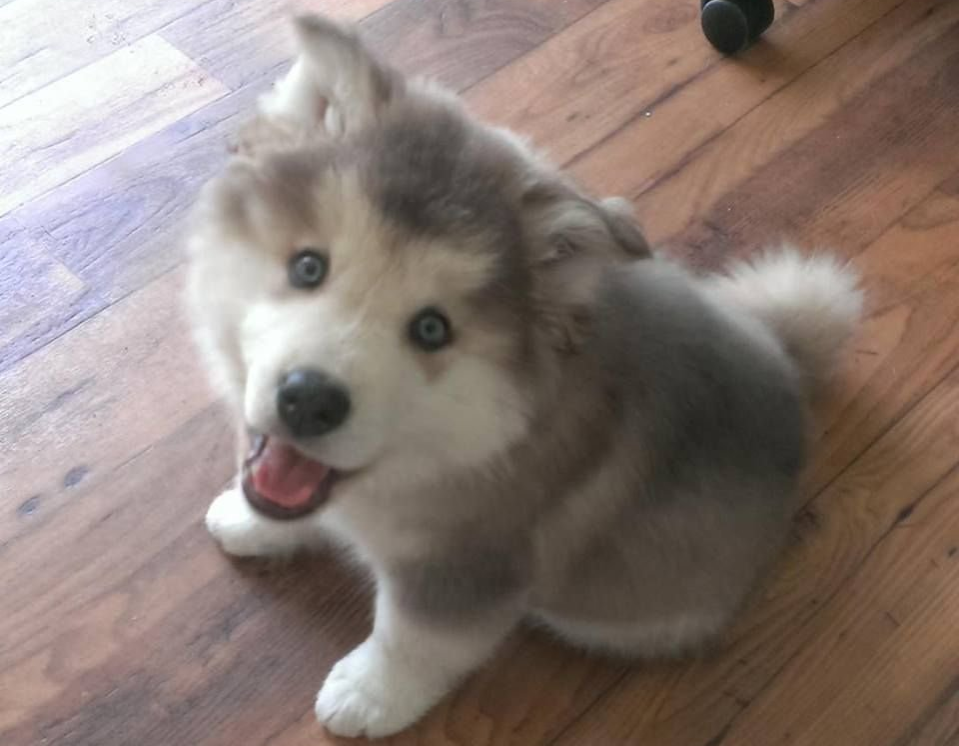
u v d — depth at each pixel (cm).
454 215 102
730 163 201
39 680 145
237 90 204
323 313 102
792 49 217
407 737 145
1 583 151
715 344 125
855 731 147
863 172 200
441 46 213
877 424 173
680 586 135
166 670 147
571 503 123
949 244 191
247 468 117
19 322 174
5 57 205
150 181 191
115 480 161
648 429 120
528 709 148
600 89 209
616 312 117
